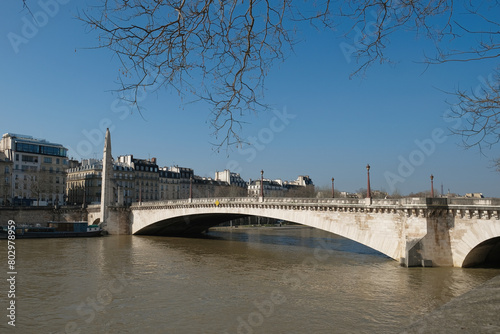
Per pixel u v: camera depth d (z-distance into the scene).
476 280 37.72
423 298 32.06
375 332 24.48
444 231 44.78
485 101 8.50
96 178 133.12
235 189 160.12
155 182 148.25
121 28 6.48
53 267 47.22
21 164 113.44
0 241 76.88
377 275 41.31
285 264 50.81
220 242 82.62
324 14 6.62
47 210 103.88
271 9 6.84
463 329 5.20
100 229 99.56
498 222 40.44
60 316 27.77
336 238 94.56
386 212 48.97
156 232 104.50
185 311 29.08
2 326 25.50
